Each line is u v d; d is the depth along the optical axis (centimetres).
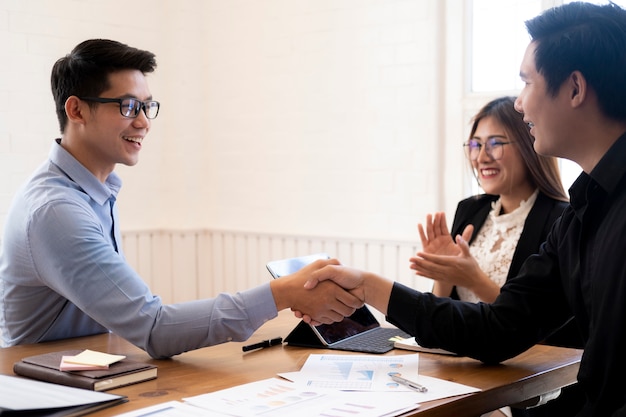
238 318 190
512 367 183
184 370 178
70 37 478
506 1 407
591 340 163
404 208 441
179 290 523
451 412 152
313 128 478
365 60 452
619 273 158
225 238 520
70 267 191
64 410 143
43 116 467
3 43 450
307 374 173
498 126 262
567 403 229
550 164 260
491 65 414
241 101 511
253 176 509
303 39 479
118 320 189
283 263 221
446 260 227
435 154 427
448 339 185
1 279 218
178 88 521
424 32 428
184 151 523
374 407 147
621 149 162
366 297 193
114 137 216
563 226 183
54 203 196
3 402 144
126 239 505
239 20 508
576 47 163
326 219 475
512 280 192
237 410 145
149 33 516
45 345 206
